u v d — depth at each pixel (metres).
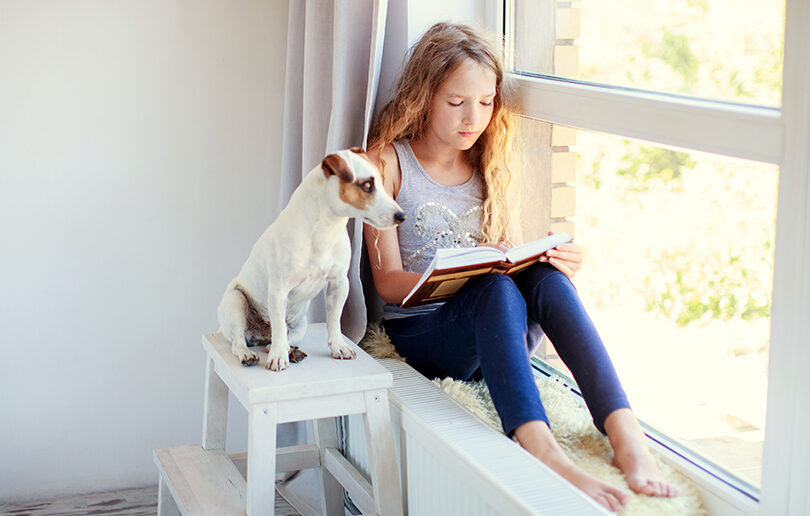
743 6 1.24
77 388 2.19
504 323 1.44
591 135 1.64
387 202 1.36
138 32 2.08
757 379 1.28
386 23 1.93
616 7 1.53
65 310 2.14
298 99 1.97
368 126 1.75
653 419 1.53
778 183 1.17
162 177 2.16
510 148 1.85
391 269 1.74
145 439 2.27
